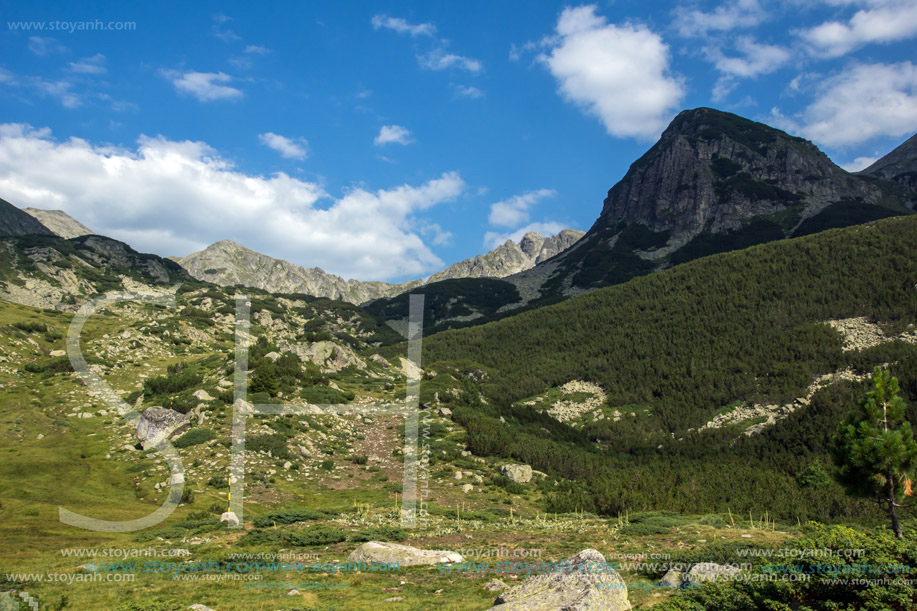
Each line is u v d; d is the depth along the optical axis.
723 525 44.19
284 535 35.78
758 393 130.75
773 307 165.75
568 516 54.38
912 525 30.97
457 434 83.56
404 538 37.56
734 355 150.38
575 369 170.75
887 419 32.03
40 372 85.94
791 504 57.34
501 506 58.78
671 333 174.12
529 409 117.81
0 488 46.12
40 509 41.88
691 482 66.88
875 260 167.12
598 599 17.89
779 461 96.00
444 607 21.48
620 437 123.44
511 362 187.62
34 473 51.34
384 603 22.53
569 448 97.12
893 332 136.75
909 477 30.62
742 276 188.50
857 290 157.88
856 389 115.56
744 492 63.84
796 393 124.75
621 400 147.50
